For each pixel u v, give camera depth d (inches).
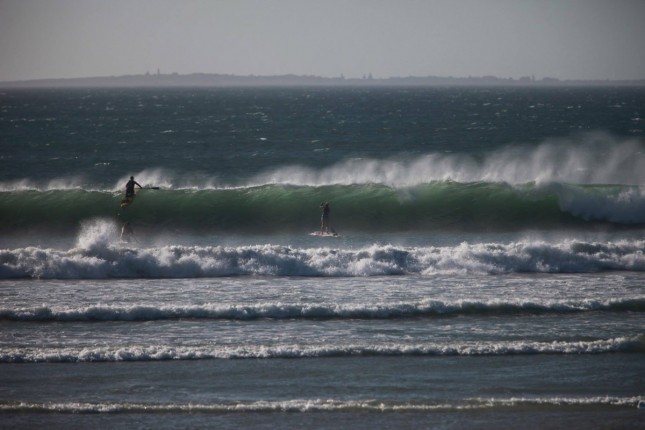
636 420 2012.8
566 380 2268.7
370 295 3095.5
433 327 2721.5
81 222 4889.3
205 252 3582.7
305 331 2662.4
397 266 3558.1
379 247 3661.4
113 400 2103.8
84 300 2999.5
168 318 2787.9
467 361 2411.4
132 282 3331.7
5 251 3476.9
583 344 2524.6
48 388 2176.4
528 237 4552.2
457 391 2176.4
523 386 2220.7
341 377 2271.2
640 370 2351.1
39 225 4827.8
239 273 3503.9
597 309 2940.5
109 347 2459.4
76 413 2021.4
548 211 4977.9
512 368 2356.1
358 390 2177.7
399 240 4441.4
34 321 2746.1
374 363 2384.4
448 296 3093.0
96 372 2297.0
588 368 2363.4
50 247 4259.4
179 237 4562.0
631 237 4549.7
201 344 2514.8
